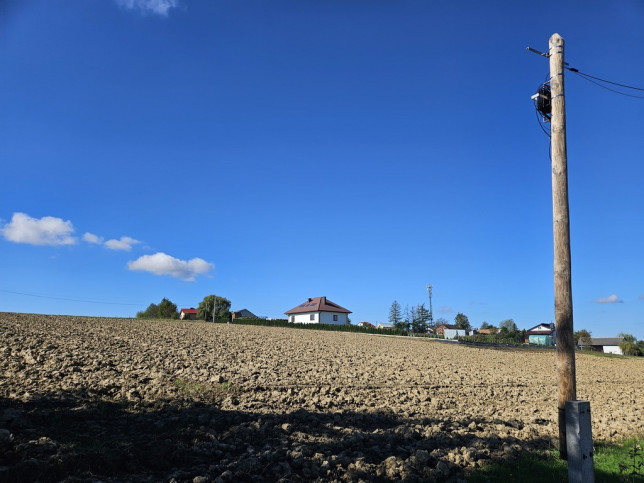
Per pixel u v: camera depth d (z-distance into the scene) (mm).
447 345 49219
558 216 9297
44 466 7012
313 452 9242
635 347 85062
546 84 9984
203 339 29672
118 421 10328
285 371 19797
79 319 36219
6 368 14328
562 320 9055
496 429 12211
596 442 11008
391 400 16016
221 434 10094
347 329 73812
